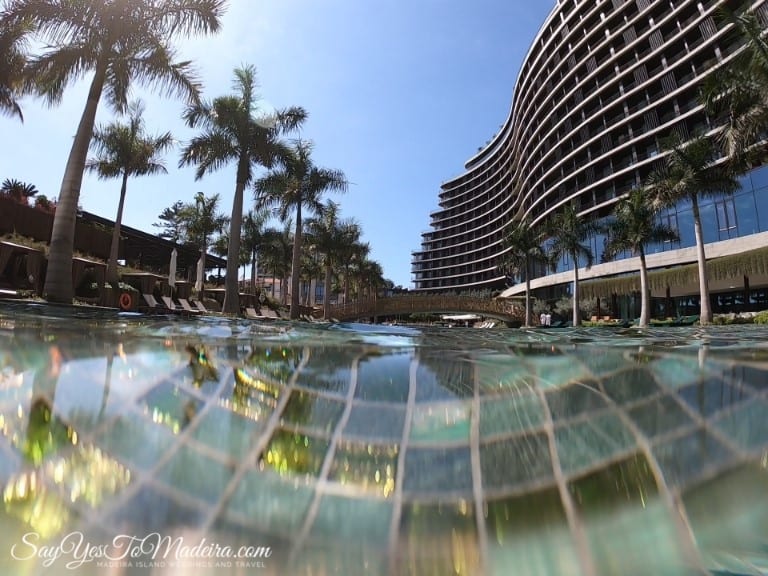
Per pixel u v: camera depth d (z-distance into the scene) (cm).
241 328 487
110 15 867
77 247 1788
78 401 164
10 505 123
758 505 127
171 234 5050
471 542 119
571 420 167
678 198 1856
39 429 146
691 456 143
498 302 3919
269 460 144
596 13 4481
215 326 485
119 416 158
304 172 1897
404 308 3584
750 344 366
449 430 164
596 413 170
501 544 118
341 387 205
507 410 177
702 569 111
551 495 132
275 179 1861
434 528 124
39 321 348
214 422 164
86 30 863
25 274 1120
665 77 3684
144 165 1595
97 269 1188
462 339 433
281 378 214
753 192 2505
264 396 190
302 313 2716
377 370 235
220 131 1476
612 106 4097
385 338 400
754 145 1260
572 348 312
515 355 271
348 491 134
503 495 130
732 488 133
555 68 5075
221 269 3575
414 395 196
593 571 112
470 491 134
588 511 129
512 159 7694
